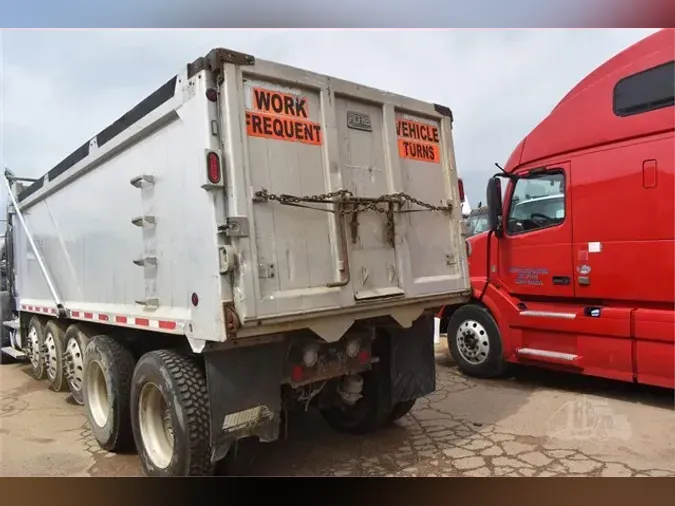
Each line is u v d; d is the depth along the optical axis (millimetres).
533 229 5980
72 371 5812
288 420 4973
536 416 5031
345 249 3594
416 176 4277
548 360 5789
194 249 3277
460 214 4602
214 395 3236
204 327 3180
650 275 4988
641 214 5035
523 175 6086
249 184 3152
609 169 5262
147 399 3791
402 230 4035
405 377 4383
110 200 4574
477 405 5438
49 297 6586
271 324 3193
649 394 5609
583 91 5527
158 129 3707
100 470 4191
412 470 3900
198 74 3162
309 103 3553
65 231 5832
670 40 4840
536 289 5930
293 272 3322
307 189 3459
